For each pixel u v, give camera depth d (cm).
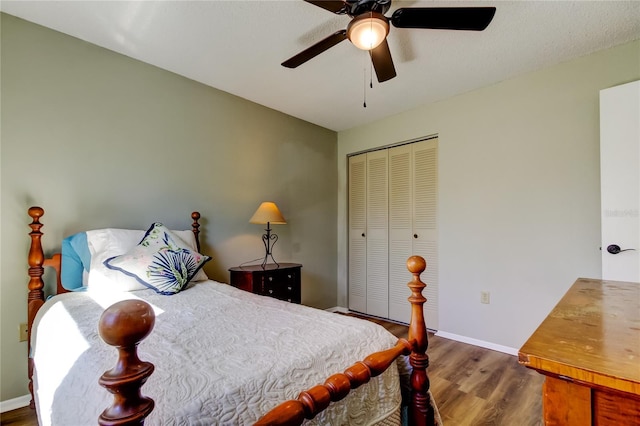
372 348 110
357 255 376
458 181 282
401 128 328
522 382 203
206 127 265
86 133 203
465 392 191
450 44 202
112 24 186
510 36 194
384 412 103
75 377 85
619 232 192
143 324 53
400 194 335
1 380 172
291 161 337
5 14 176
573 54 217
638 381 51
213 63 231
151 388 72
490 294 261
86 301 154
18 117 179
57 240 190
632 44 202
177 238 213
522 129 247
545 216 236
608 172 196
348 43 202
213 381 76
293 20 181
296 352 95
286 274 277
